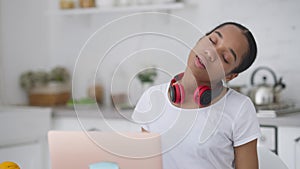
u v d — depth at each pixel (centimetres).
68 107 343
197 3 336
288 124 247
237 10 322
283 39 307
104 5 350
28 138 307
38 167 314
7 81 358
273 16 310
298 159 246
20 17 371
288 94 306
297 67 304
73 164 107
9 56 360
